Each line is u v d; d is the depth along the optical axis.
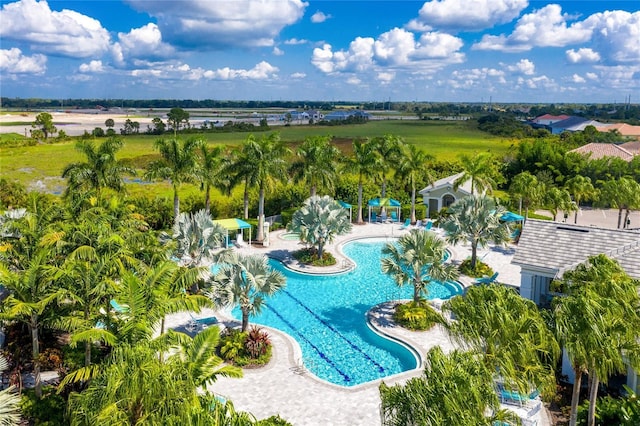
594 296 15.80
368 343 27.70
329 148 52.81
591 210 63.72
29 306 17.72
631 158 74.31
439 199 59.19
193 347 15.76
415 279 29.70
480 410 12.08
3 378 21.17
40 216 28.23
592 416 16.66
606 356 14.38
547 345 15.26
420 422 11.60
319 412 20.14
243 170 46.12
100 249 23.30
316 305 33.16
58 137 126.44
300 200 59.19
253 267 25.91
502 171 80.44
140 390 12.37
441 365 12.91
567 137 115.25
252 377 22.97
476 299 16.80
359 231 52.94
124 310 17.92
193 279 21.03
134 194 65.94
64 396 19.72
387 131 176.25
